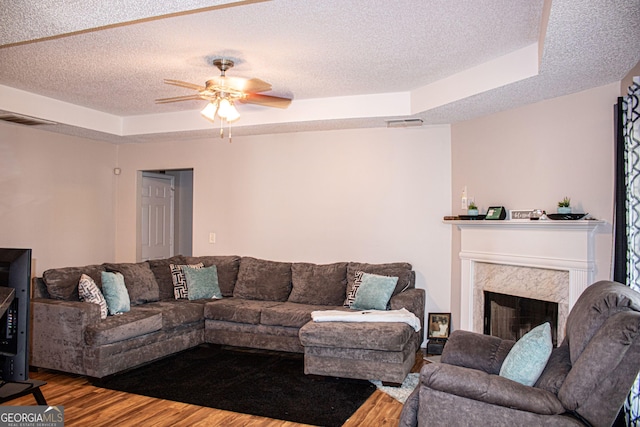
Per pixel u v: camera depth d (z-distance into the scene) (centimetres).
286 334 456
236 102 477
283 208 567
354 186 537
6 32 259
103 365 383
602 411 196
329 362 392
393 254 521
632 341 192
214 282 536
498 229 427
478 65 378
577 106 371
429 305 506
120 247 646
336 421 318
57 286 422
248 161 585
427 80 421
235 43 331
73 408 337
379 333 379
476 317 458
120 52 351
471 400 220
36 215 537
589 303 222
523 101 404
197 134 569
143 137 591
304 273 518
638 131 276
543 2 267
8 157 505
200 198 609
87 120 529
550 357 246
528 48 338
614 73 327
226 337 481
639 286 275
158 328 435
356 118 476
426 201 511
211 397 359
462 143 486
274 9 277
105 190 632
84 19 242
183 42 330
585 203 361
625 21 243
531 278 401
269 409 337
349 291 491
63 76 410
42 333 405
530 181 408
